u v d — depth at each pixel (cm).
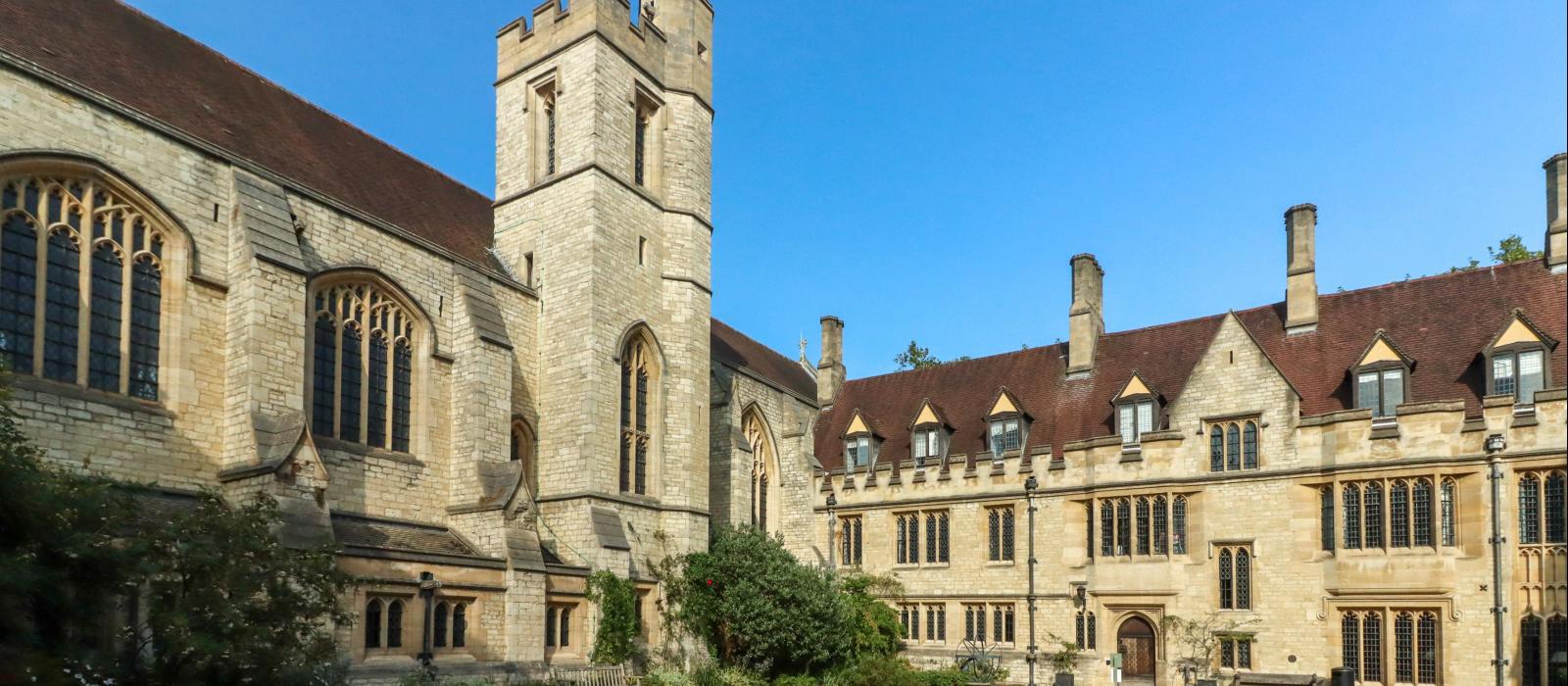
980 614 3975
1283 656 3303
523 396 3319
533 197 3522
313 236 2753
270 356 2480
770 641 3369
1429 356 3388
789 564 3562
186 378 2411
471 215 3694
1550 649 2906
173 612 1717
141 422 2308
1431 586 3078
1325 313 3744
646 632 3322
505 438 3094
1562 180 3356
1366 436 3244
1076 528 3772
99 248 2319
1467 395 3222
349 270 2806
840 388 5034
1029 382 4334
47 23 2511
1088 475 3753
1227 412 3525
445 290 3123
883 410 4722
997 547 3981
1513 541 3003
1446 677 3033
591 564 3112
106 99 2331
